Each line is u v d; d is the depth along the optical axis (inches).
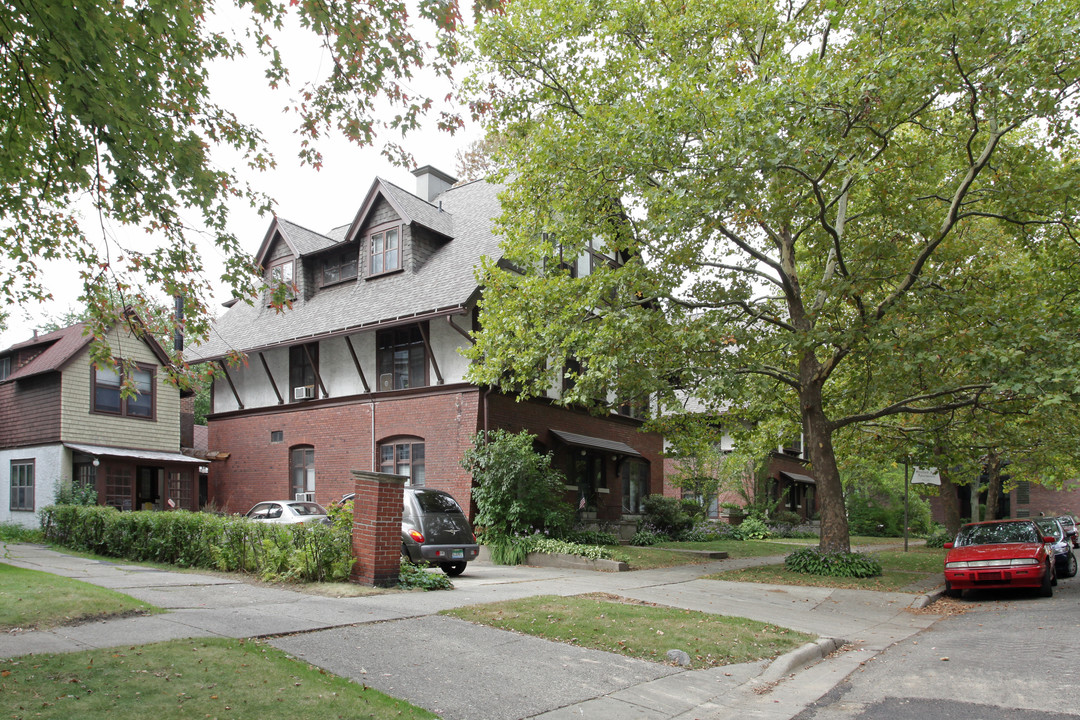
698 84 546.0
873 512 1441.9
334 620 319.9
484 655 285.3
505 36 603.2
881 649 359.3
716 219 507.5
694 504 1152.8
